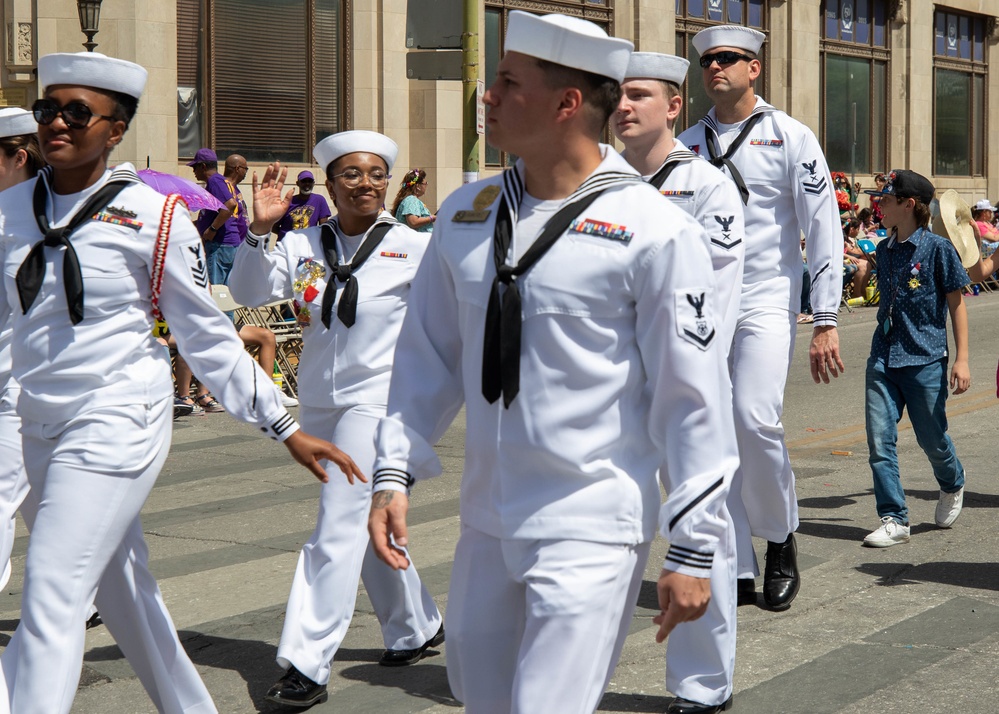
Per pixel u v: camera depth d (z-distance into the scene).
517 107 2.79
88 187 3.64
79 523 3.49
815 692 4.62
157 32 16.47
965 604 5.66
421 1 11.18
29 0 15.76
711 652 4.33
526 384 2.77
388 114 19.58
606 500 2.76
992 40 35.00
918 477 8.45
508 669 2.89
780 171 5.70
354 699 4.62
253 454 9.61
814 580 6.08
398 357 3.03
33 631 3.42
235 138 18.05
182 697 3.86
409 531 7.08
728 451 2.77
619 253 2.72
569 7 22.59
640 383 2.81
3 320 3.79
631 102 4.84
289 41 18.61
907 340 6.78
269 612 5.68
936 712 4.41
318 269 4.79
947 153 33.69
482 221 2.87
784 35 27.75
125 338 3.61
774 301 5.66
